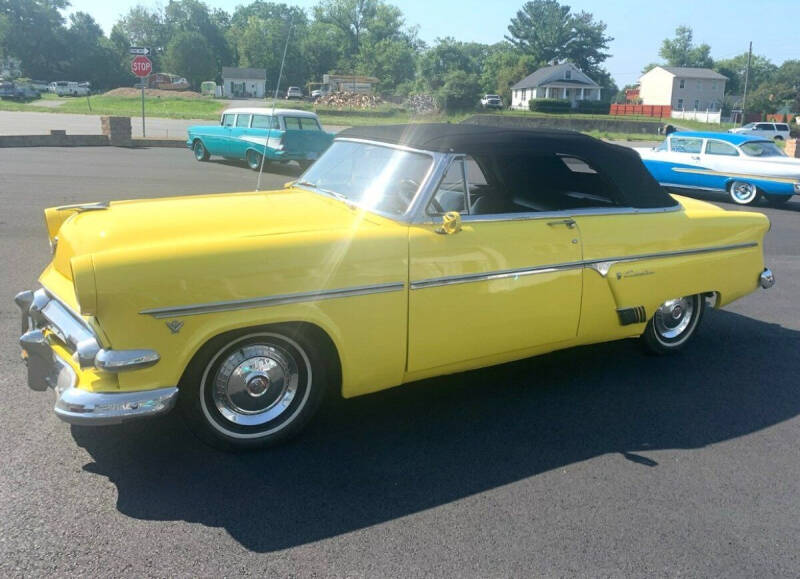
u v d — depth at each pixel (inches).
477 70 4532.5
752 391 178.7
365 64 3474.4
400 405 161.8
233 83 3344.0
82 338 118.4
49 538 107.1
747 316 249.4
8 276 251.9
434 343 144.0
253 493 122.3
